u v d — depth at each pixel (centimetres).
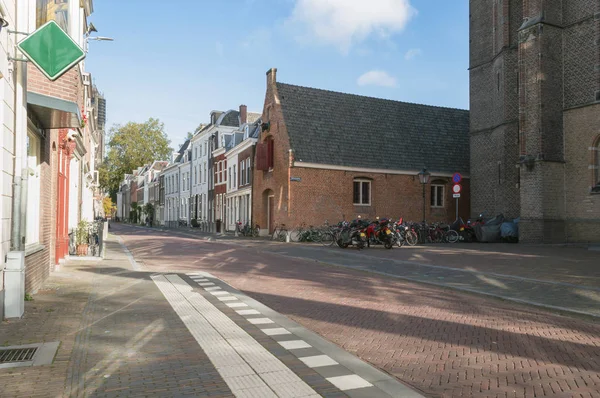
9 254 644
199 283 1020
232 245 2266
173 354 507
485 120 2650
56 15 913
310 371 455
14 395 387
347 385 418
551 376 443
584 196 1991
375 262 1425
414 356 509
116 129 7344
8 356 489
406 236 2089
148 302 800
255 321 668
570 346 546
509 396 396
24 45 615
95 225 1788
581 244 1906
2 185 614
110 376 436
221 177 4181
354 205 2747
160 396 389
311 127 2764
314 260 1515
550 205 2038
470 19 2758
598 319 676
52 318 659
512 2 2450
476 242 2330
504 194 2491
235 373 447
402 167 2888
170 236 3253
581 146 2005
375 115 3055
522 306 787
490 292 886
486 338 582
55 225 1165
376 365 480
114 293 877
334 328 635
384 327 639
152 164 7456
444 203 3067
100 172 7156
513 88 2450
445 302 820
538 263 1291
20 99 700
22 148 712
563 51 2083
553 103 2058
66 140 1291
